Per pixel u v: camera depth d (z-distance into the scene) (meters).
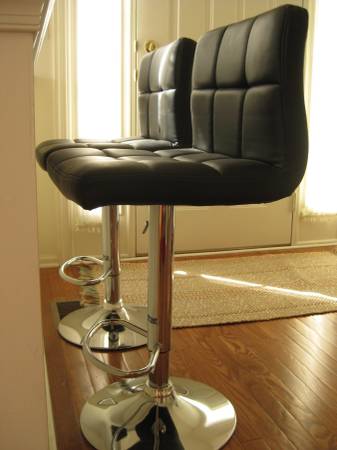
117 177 0.85
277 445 1.29
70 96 2.65
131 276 2.59
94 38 2.63
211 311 2.14
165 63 1.58
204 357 1.77
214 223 3.04
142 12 2.72
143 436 1.23
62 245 2.78
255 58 1.00
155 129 1.72
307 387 1.57
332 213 3.20
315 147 3.08
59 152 1.17
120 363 1.69
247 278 2.56
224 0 2.84
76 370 1.65
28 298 0.77
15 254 0.75
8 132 0.72
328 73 3.02
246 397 1.51
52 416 1.39
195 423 1.29
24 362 0.79
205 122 1.25
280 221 3.15
